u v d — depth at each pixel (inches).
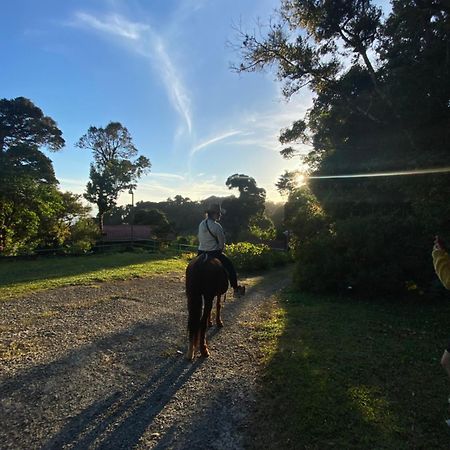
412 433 129.7
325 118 633.0
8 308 324.2
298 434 130.0
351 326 266.8
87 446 126.1
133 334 253.6
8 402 155.4
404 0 410.9
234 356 210.2
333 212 506.6
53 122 1825.8
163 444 127.4
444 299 348.5
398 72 402.3
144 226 1868.8
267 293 430.3
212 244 234.1
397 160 383.6
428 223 314.8
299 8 530.0
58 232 970.7
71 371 188.2
